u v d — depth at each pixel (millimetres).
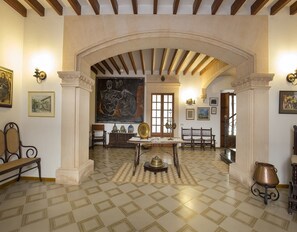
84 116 3559
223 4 3186
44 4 3242
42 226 1947
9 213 2191
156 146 7309
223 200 2627
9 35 3072
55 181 3242
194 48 3650
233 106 7660
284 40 3201
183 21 3225
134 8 3076
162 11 3236
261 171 2611
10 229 1890
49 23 3328
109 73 7418
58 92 3324
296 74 3119
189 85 7375
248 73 3355
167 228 1949
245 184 3168
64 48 3293
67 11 3314
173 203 2514
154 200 2594
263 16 3186
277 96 3207
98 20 3262
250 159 3143
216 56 3709
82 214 2193
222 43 3225
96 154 5805
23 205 2391
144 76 7398
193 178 3547
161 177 3580
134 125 7359
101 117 7367
